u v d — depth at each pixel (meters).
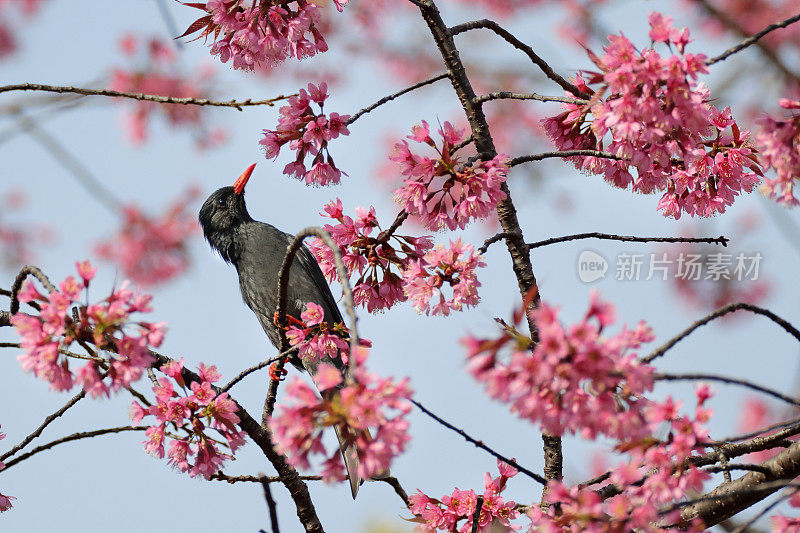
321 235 5.54
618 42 6.61
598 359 4.82
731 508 7.03
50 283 6.53
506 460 7.61
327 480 4.74
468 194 7.70
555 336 4.80
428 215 7.85
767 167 6.16
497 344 4.88
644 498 5.59
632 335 5.02
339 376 4.73
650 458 5.41
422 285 7.75
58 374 5.59
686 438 5.40
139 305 5.66
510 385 4.85
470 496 7.88
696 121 6.73
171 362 7.71
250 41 8.02
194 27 8.29
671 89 6.62
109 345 5.64
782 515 5.96
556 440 8.07
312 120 8.18
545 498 7.57
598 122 6.95
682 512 7.09
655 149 7.37
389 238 8.29
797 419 5.77
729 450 7.17
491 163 7.68
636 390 4.90
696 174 8.36
